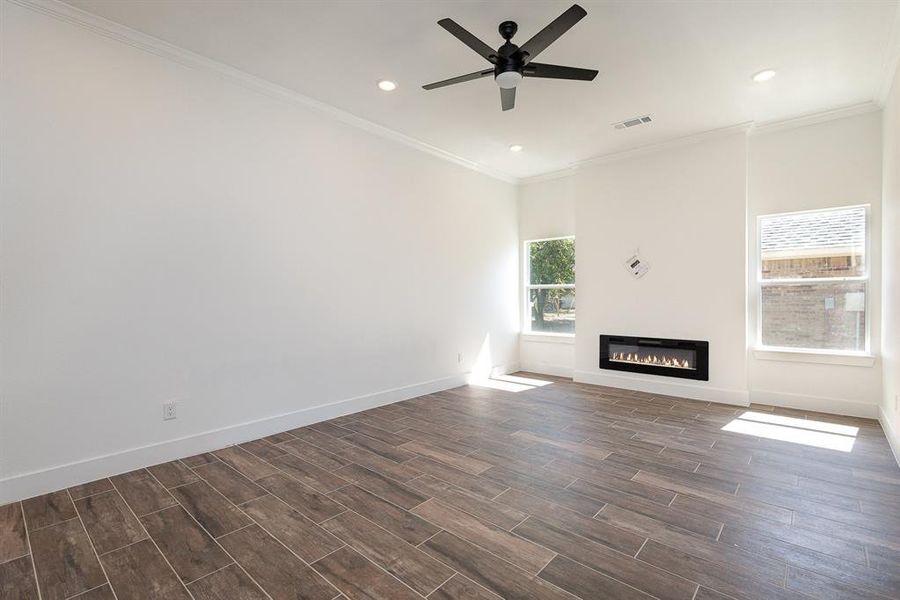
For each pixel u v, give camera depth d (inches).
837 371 167.5
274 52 124.8
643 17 107.7
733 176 181.5
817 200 170.4
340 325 167.2
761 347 183.6
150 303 119.5
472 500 100.6
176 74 123.9
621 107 161.0
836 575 73.4
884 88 143.9
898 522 89.9
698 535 85.7
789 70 134.1
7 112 98.3
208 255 130.6
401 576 74.0
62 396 106.0
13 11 99.0
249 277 140.1
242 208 138.2
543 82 141.5
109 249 112.4
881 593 68.9
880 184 159.0
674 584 71.6
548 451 131.0
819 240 172.1
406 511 95.7
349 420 162.2
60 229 105.2
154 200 120.0
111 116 112.5
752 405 180.9
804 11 105.2
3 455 98.4
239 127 137.4
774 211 179.0
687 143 191.6
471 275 229.0
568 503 99.0
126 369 115.6
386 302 184.7
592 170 221.6
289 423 150.8
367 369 177.2
